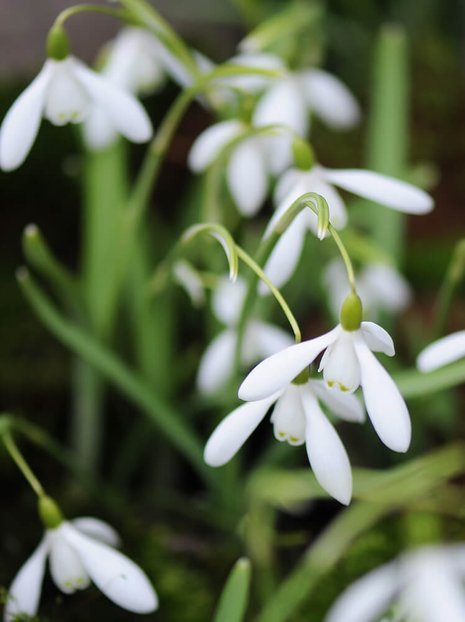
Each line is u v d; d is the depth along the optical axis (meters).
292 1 0.65
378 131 0.55
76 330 0.46
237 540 0.49
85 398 0.52
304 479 0.45
